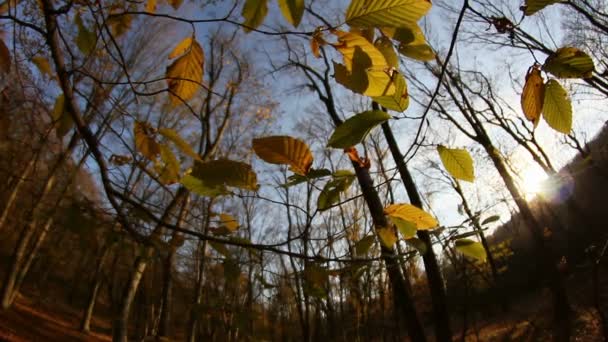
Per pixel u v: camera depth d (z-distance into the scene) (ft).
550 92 2.13
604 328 8.18
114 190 3.01
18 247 32.17
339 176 2.42
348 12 1.83
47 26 3.12
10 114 3.96
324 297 3.72
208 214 3.73
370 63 1.98
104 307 59.47
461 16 2.02
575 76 2.07
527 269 42.78
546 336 27.40
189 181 2.56
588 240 36.27
